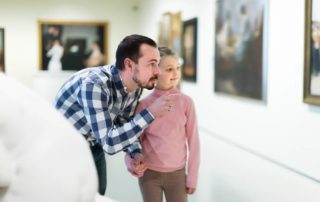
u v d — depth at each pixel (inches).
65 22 416.8
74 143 26.5
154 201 81.8
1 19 404.2
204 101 255.4
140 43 69.5
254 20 186.1
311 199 125.3
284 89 162.7
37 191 24.3
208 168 174.7
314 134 143.4
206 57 250.8
